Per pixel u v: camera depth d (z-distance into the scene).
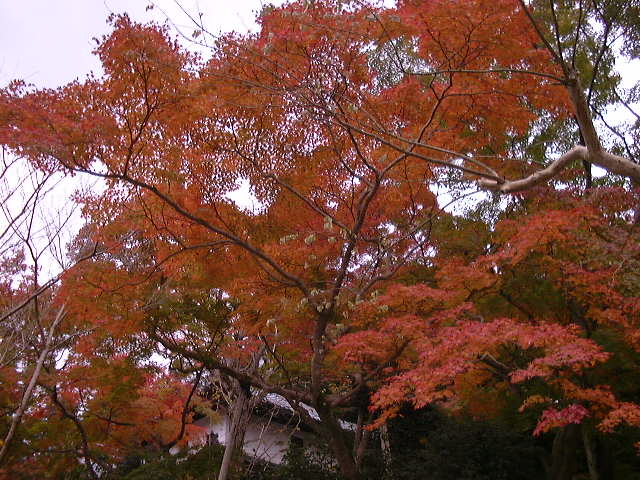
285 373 12.19
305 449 15.90
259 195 10.38
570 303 10.43
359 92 10.07
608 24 11.28
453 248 11.80
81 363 12.50
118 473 15.55
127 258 10.59
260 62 9.27
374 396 8.82
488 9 9.02
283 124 9.88
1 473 12.45
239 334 13.46
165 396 14.96
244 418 13.02
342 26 8.98
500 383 11.41
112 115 8.63
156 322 10.69
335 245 10.72
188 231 9.92
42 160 8.08
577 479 13.77
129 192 9.51
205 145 9.70
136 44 8.16
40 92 7.92
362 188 10.81
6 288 12.30
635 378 10.61
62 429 13.65
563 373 8.80
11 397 12.57
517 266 10.27
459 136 10.99
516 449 13.39
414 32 9.34
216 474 14.16
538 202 11.09
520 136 12.52
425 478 13.35
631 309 9.16
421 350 8.86
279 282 9.87
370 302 9.13
